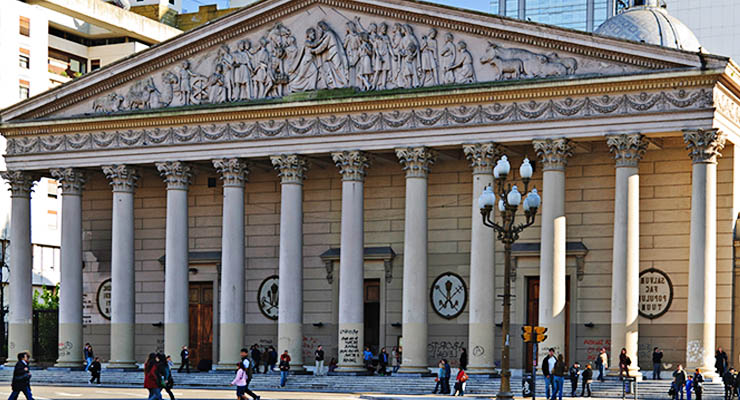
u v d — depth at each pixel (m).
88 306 81.69
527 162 46.94
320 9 70.56
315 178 75.88
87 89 76.06
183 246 73.12
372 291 74.19
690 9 115.56
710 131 60.38
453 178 71.69
